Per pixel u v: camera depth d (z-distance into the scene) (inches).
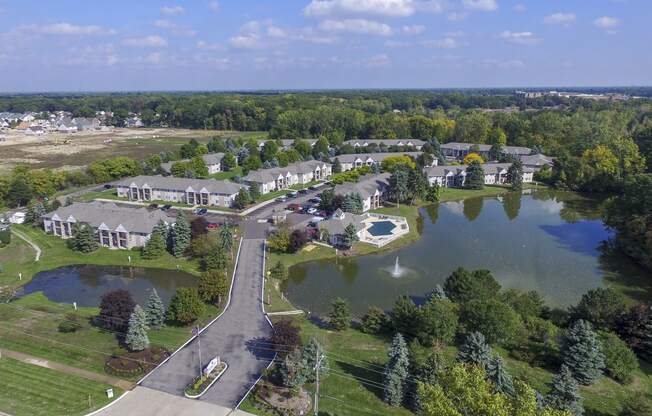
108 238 3592.5
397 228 4121.6
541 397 1593.3
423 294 2928.2
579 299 2883.9
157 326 2326.5
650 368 2097.7
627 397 1846.7
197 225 3592.5
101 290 2938.0
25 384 1879.9
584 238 4040.4
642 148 6220.5
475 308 2202.3
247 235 3823.8
